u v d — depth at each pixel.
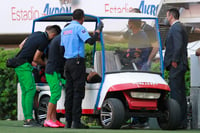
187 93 40.16
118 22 33.62
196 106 35.16
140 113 32.34
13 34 59.00
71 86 32.53
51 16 35.72
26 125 34.66
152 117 33.03
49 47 34.16
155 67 33.56
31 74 34.81
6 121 41.66
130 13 34.09
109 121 31.95
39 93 36.47
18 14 58.38
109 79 32.34
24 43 35.12
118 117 31.36
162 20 37.72
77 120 32.28
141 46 33.56
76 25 32.28
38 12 57.72
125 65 33.03
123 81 31.97
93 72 33.09
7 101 44.34
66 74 32.53
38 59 34.91
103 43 33.19
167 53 34.81
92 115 33.81
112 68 32.84
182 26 34.66
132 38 33.66
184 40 34.75
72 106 32.62
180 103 34.59
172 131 31.58
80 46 32.19
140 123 35.00
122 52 33.22
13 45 60.19
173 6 35.28
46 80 36.38
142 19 33.84
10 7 58.47
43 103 36.09
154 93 32.28
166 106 32.75
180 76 34.56
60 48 32.84
